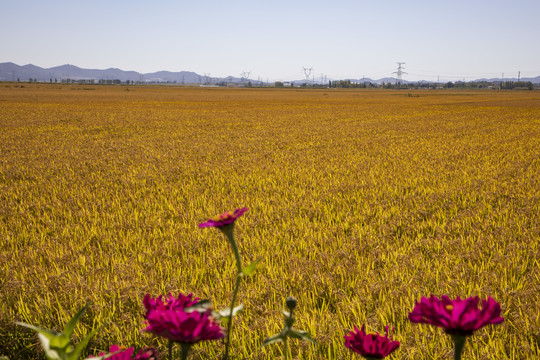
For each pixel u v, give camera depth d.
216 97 98.81
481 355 3.44
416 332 3.76
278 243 6.86
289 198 10.72
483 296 4.53
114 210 9.50
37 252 6.54
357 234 7.42
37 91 114.19
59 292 4.85
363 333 1.82
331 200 10.30
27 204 10.03
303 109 58.03
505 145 22.41
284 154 19.52
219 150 20.72
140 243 7.00
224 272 5.46
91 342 3.72
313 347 3.62
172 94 113.44
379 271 5.70
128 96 94.81
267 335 3.85
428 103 79.12
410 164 16.19
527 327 3.88
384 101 87.69
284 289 4.89
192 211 9.07
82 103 65.81
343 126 34.75
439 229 7.47
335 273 5.41
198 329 1.33
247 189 11.76
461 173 14.06
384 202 10.02
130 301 4.62
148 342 3.69
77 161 17.34
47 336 1.23
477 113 51.84
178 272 5.50
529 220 8.21
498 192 10.80
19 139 25.53
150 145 22.77
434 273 5.41
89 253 6.65
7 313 4.20
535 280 5.14
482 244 6.64
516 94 149.25
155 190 11.78
